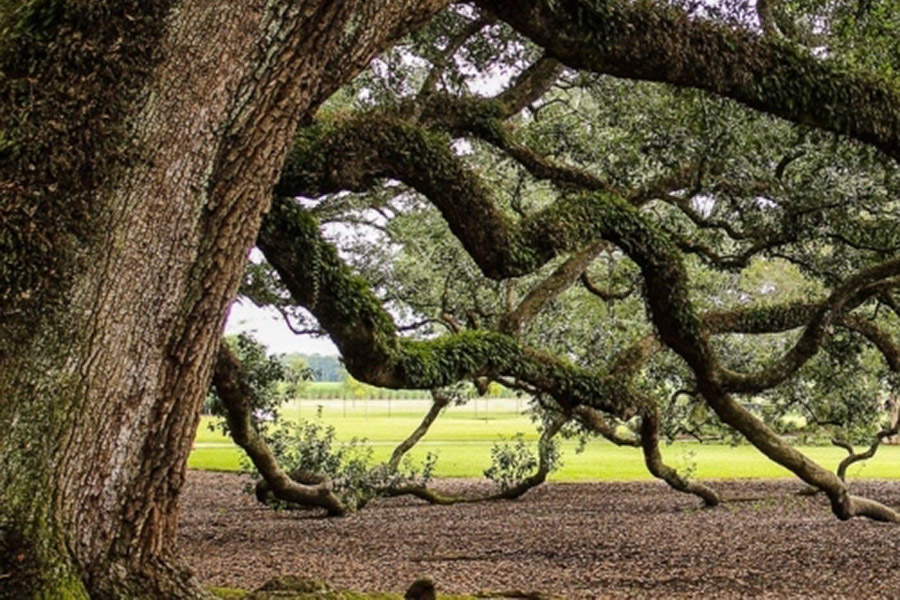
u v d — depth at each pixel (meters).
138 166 3.34
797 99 5.88
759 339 16.70
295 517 18.48
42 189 3.30
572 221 6.81
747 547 13.69
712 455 35.75
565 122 10.73
